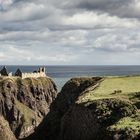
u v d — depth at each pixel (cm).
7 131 19862
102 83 11025
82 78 13738
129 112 7312
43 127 13188
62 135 9875
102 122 7344
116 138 5928
